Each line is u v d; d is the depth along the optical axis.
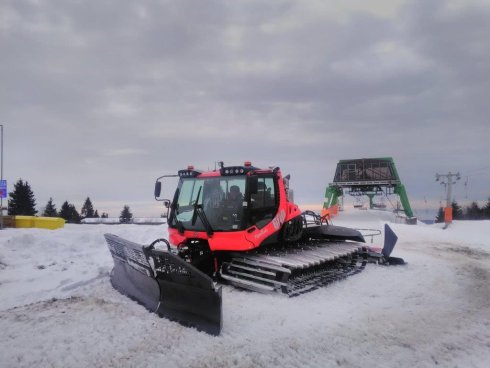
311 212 10.64
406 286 8.09
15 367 4.09
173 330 5.20
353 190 27.48
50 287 7.58
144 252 5.98
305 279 7.85
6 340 4.76
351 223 22.94
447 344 5.00
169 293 5.77
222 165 8.67
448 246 14.91
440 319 5.98
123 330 5.15
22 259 10.38
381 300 6.99
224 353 4.51
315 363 4.33
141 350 4.55
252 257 7.44
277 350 4.64
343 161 27.30
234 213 7.42
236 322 5.57
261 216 7.61
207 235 7.49
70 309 6.00
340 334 5.21
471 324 5.79
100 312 5.87
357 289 7.75
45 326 5.23
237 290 7.29
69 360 4.26
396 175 26.38
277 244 8.52
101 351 4.49
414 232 19.69
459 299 7.19
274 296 6.91
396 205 27.28
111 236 7.18
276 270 7.04
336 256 8.41
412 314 6.19
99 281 7.90
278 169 8.21
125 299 6.63
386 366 4.32
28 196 50.56
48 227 19.75
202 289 5.25
